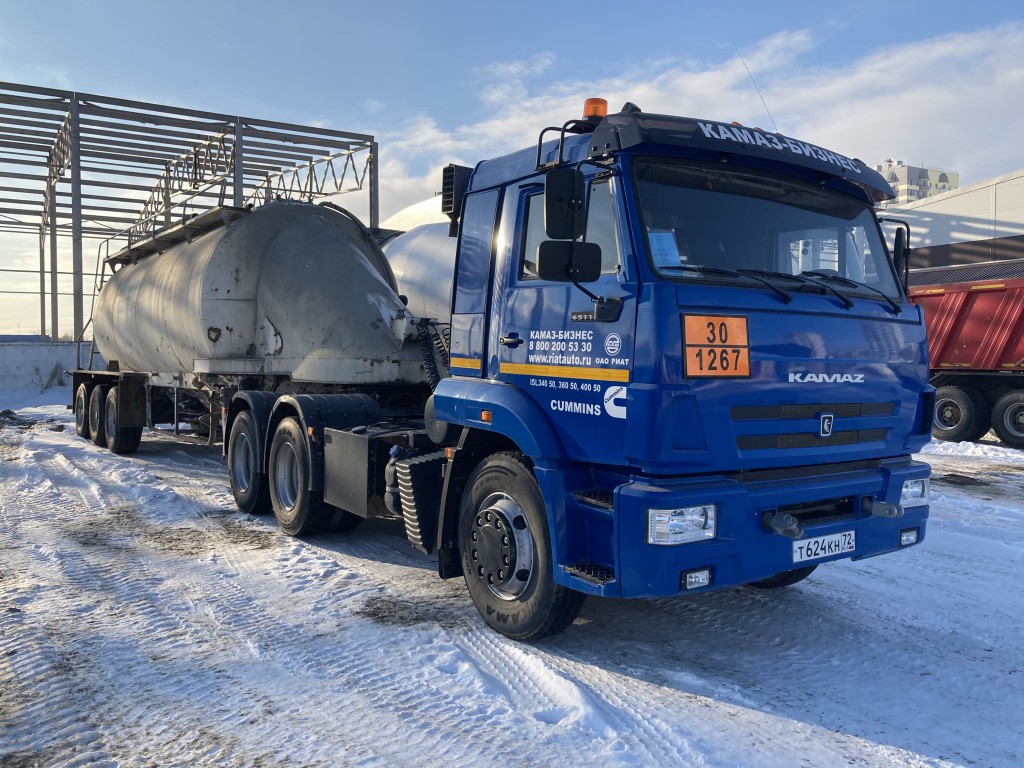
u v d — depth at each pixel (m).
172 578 5.75
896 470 4.48
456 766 3.19
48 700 3.78
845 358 4.23
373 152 24.66
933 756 3.31
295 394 7.42
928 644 4.59
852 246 4.73
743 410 3.83
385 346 7.41
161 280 10.46
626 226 3.87
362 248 9.16
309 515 6.78
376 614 5.00
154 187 25.66
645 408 3.64
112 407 12.39
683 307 3.69
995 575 6.00
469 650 4.43
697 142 4.02
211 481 9.86
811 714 3.68
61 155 25.66
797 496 4.00
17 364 24.95
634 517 3.67
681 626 4.86
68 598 5.27
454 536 5.04
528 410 4.32
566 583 4.04
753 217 4.29
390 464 5.58
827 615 5.07
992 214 23.55
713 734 3.46
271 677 4.06
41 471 10.23
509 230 4.73
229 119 22.84
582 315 4.05
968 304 14.54
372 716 3.63
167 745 3.36
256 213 9.15
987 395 14.72
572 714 3.63
